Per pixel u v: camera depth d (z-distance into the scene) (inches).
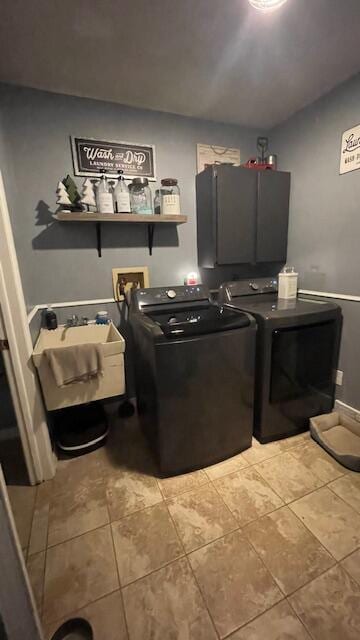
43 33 49.9
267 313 65.4
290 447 70.7
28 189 69.8
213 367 59.8
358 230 70.0
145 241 85.0
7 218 51.5
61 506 55.5
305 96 73.8
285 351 66.9
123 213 72.6
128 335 87.4
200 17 47.9
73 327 77.7
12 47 52.9
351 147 68.2
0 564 26.4
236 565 44.0
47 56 55.9
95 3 44.4
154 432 62.6
